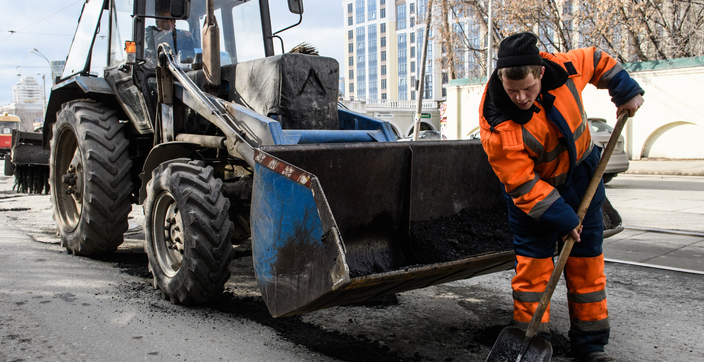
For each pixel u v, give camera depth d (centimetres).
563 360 259
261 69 382
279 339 285
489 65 2020
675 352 269
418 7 9531
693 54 1909
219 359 258
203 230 315
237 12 474
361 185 288
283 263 239
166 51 389
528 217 237
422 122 4050
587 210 242
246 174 396
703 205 793
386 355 265
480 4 2195
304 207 228
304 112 379
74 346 272
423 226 316
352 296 235
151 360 256
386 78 10700
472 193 347
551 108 217
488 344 280
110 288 376
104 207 443
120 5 455
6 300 345
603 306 249
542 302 218
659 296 359
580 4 1956
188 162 344
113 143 454
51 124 585
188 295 326
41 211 796
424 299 358
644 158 1867
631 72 1859
